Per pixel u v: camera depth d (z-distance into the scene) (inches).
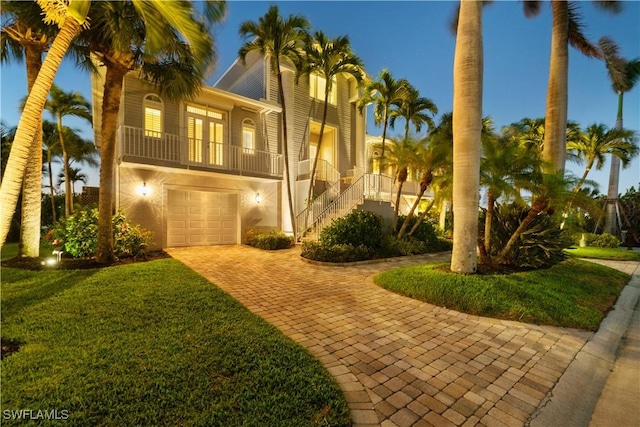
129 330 134.0
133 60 276.1
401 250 394.9
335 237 375.6
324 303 193.6
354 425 83.3
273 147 513.0
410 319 169.2
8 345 119.0
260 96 533.3
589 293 221.3
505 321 169.0
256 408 84.9
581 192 244.4
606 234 601.9
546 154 335.3
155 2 147.9
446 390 102.3
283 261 336.8
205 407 84.5
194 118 430.6
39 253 332.5
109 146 281.1
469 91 231.0
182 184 421.7
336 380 105.4
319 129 601.3
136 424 77.2
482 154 267.1
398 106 581.9
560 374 115.3
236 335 132.5
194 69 284.0
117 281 215.3
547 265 288.5
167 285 208.7
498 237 292.0
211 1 166.7
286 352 119.1
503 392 102.2
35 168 307.1
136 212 383.6
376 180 511.8
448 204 745.6
